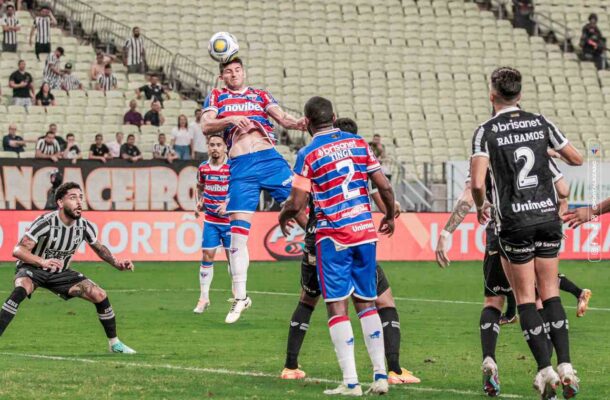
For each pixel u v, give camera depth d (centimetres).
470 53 10394
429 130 9456
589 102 10250
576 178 7894
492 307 2581
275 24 10181
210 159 4566
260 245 7381
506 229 2411
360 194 2509
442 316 4450
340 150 2505
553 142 2450
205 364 3016
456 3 10831
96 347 3400
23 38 9331
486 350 2519
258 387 2573
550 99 10169
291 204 2522
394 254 7550
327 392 2486
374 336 2505
